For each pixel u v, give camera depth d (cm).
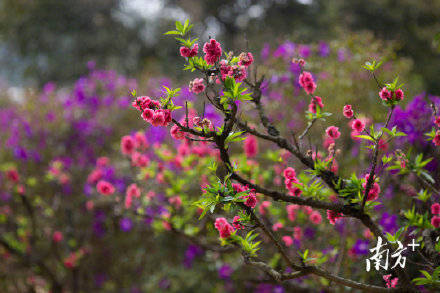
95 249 476
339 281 167
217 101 164
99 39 1341
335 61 406
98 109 577
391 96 167
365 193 171
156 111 148
